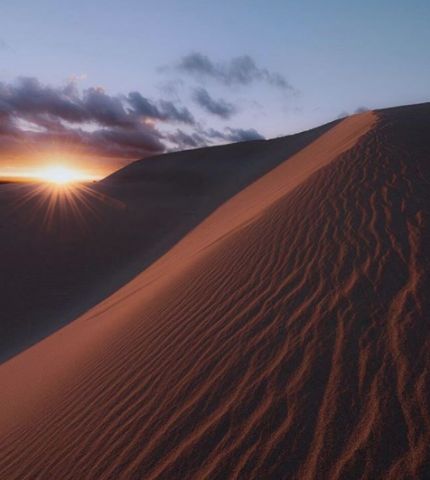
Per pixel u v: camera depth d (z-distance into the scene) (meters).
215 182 47.09
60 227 25.45
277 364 3.36
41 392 5.70
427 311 3.52
